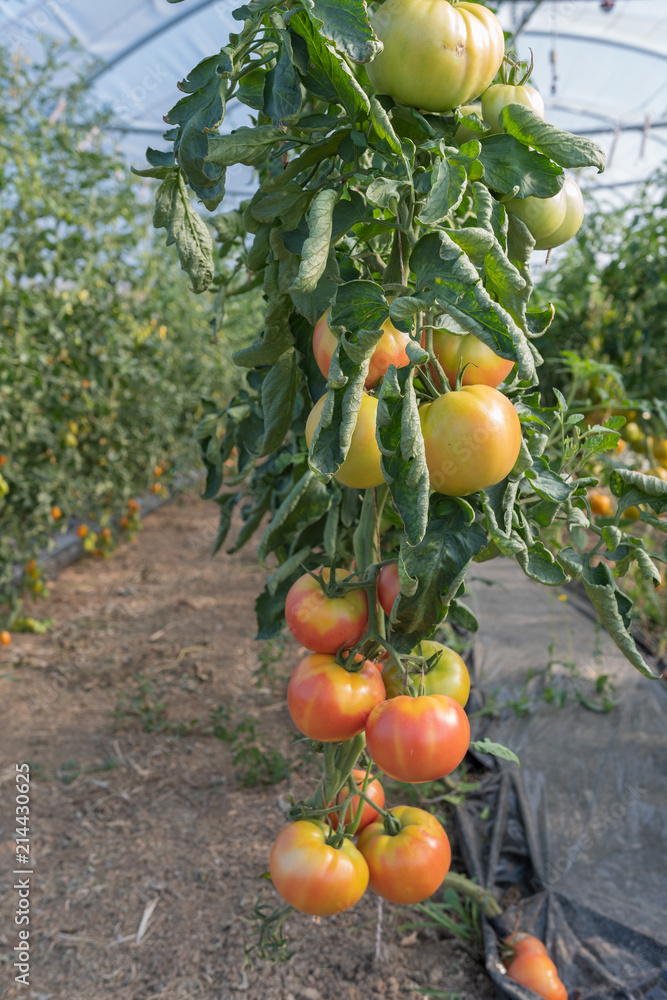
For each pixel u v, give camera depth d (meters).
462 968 1.92
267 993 1.88
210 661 3.91
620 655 3.57
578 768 2.65
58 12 6.40
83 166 4.91
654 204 3.96
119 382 5.62
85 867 2.39
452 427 0.78
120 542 6.51
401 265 0.85
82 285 4.77
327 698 0.98
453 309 0.70
